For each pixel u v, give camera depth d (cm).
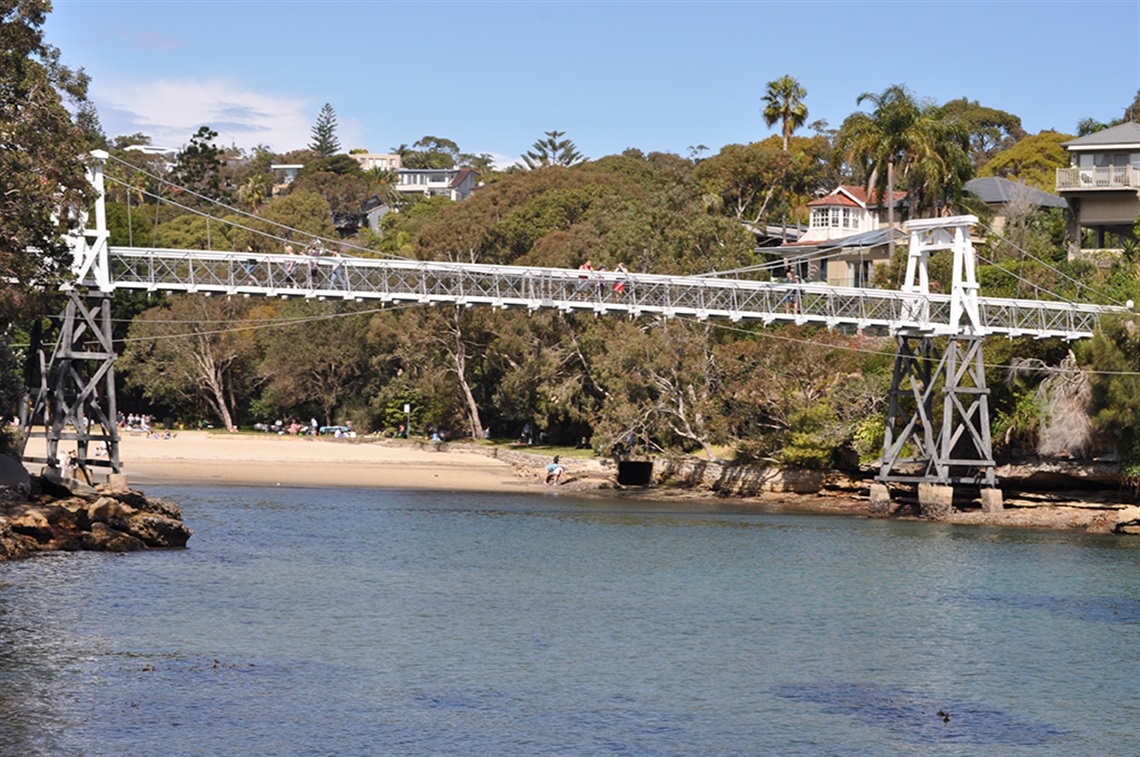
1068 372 7406
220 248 15550
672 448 9319
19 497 5247
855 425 8138
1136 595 4838
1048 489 7500
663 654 3672
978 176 15200
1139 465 7056
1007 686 3409
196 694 3017
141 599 4119
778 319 7631
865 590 4888
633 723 2942
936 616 4378
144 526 5269
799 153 17038
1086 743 2905
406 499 8044
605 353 9631
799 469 8469
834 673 3503
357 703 3014
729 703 3148
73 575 4469
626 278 7656
